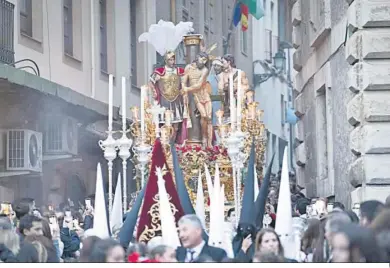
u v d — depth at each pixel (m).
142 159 24.97
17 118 32.12
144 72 47.97
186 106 27.31
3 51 32.34
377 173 26.53
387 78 26.62
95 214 19.42
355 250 14.16
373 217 17.73
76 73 40.06
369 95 26.77
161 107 27.16
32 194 34.44
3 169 31.98
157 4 50.84
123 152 23.64
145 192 19.89
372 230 15.48
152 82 27.58
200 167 26.36
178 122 27.17
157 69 27.72
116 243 15.38
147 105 27.11
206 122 27.25
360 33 26.77
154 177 19.84
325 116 34.06
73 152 35.22
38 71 35.06
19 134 31.92
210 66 28.50
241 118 25.91
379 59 26.77
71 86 39.28
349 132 28.39
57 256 18.78
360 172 26.80
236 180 23.31
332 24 30.97
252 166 18.98
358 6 26.72
